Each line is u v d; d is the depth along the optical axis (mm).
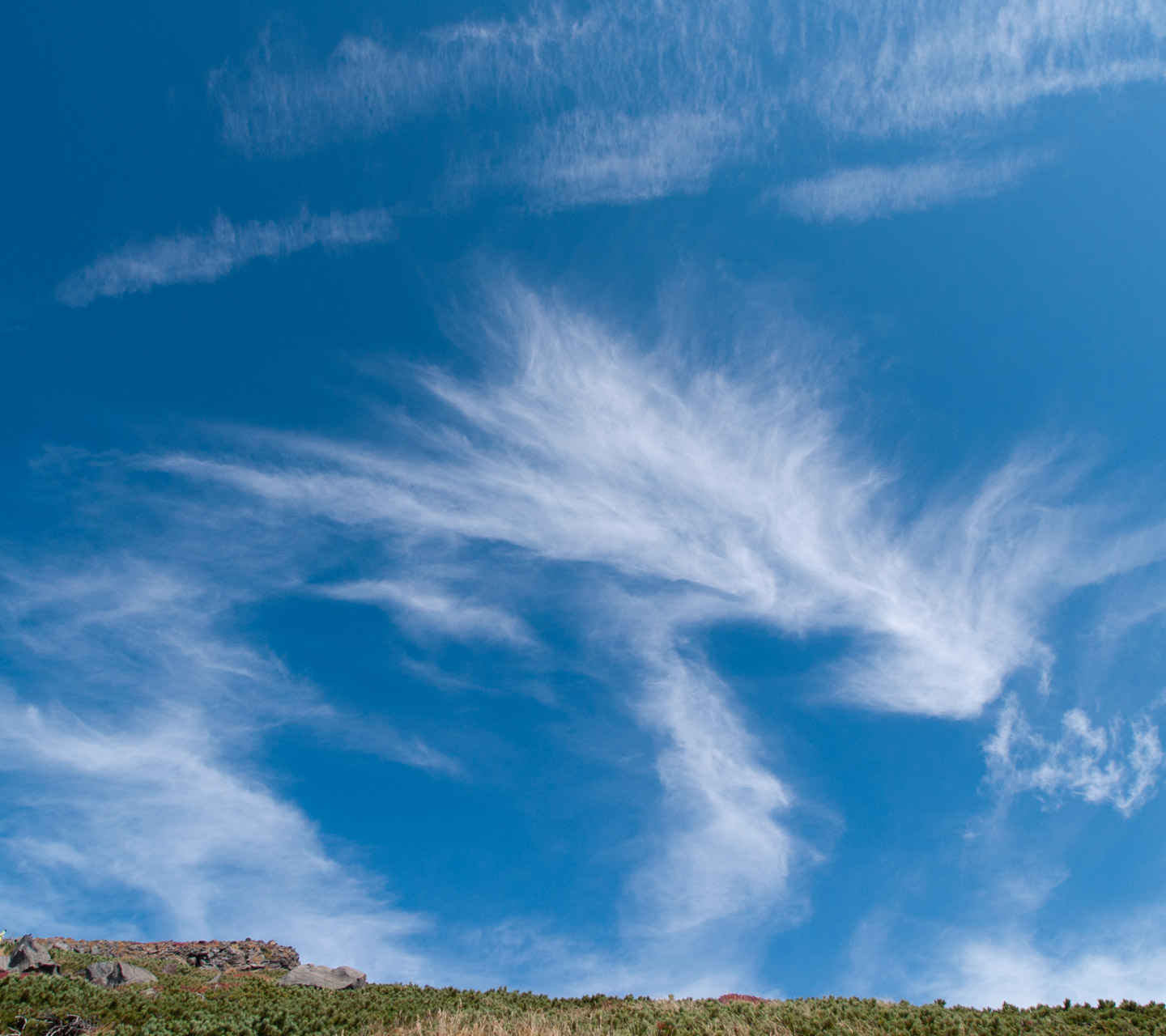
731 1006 22953
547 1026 20156
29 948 26391
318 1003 24578
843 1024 19453
